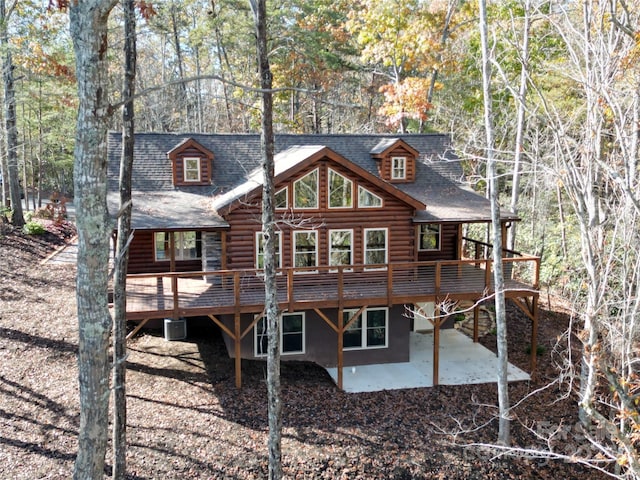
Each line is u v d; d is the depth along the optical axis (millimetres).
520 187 29391
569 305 19531
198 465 11984
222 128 41781
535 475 12922
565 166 11164
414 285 17203
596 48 12133
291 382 16156
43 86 29328
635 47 10664
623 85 12586
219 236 17609
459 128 29625
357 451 12938
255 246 17047
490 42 23047
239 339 15289
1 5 25641
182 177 19453
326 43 33438
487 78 13070
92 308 6539
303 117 40750
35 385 14500
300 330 17734
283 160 18609
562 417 15086
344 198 17562
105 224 6496
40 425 12797
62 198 35906
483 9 12844
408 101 26391
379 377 17047
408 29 25891
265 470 12031
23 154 34188
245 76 36094
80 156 6289
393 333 18203
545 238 25406
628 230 11391
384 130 36969
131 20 10422
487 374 17391
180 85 39219
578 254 22109
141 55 37750
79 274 6508
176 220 16438
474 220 18266
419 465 12719
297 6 33094
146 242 18891
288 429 13555
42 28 25047
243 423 13570
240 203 16141
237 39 31453
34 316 18859
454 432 14031
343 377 16953
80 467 6766
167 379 15586
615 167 12070
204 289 16594
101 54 6184
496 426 14445
